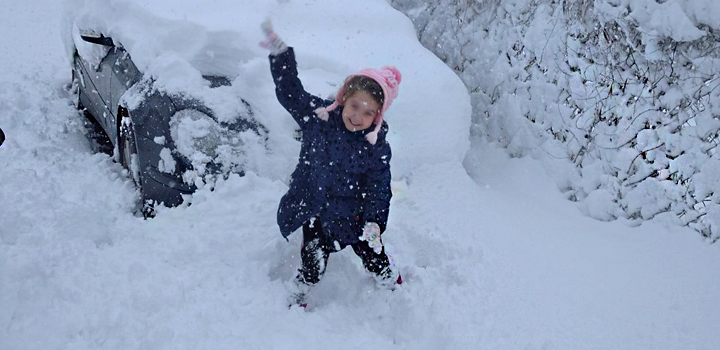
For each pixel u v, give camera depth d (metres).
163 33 4.18
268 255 3.62
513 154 5.09
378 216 3.10
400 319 3.30
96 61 4.85
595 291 3.57
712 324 3.34
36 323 2.90
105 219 3.78
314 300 3.44
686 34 3.85
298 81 3.02
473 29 5.41
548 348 3.09
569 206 4.58
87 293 3.15
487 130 5.35
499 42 5.21
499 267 3.70
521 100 5.02
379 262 3.33
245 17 4.38
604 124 4.49
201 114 3.95
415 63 4.68
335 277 3.56
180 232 3.70
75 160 4.63
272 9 4.58
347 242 3.20
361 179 3.11
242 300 3.27
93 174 4.44
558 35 4.66
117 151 4.61
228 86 4.11
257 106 4.09
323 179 3.09
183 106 3.93
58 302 3.05
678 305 3.48
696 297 3.55
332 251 3.26
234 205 3.89
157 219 3.83
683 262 3.87
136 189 4.21
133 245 3.59
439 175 4.51
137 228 3.74
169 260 3.49
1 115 5.17
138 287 3.23
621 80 4.34
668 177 4.23
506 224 4.17
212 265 3.51
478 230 4.05
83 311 3.03
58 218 3.69
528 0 4.96
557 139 4.82
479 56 5.37
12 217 3.62
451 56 5.62
